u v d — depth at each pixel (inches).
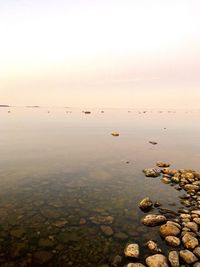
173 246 309.4
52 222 362.9
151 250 297.7
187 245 304.8
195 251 291.4
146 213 403.9
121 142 1193.4
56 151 912.3
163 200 461.7
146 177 607.2
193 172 622.2
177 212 409.4
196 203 447.5
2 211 392.2
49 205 422.6
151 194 491.5
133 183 557.6
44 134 1432.1
